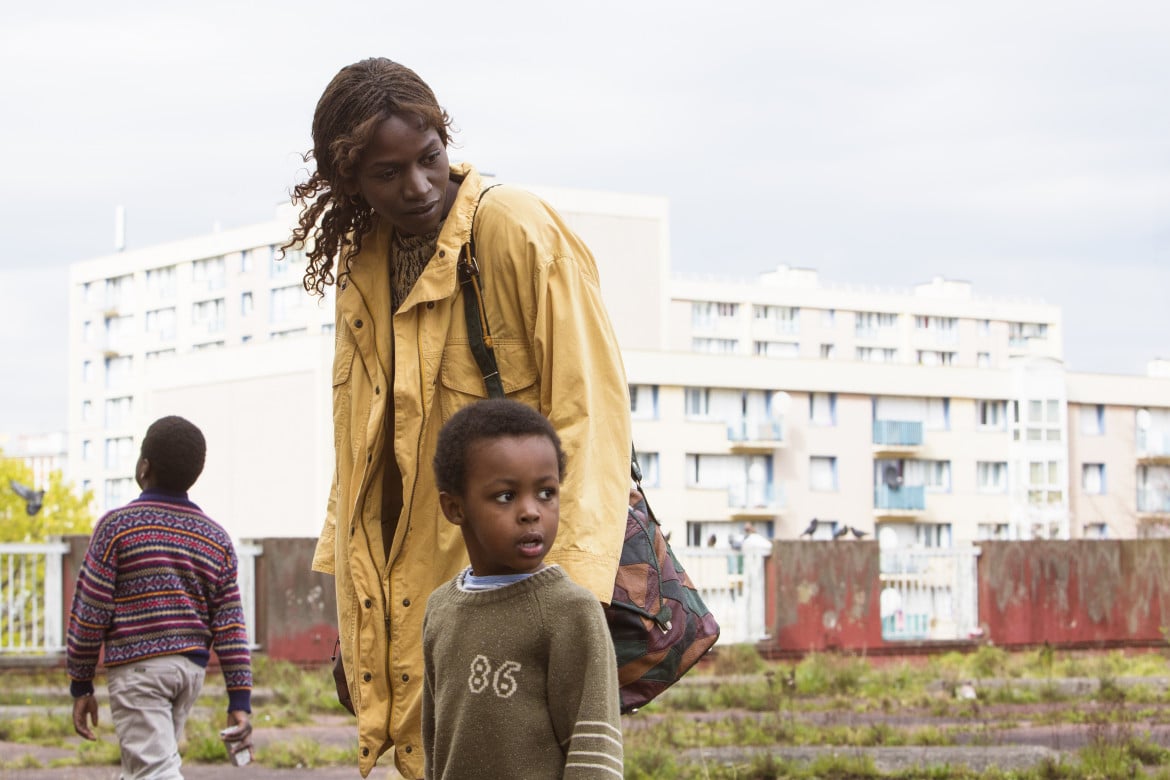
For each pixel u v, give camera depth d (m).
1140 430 67.06
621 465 3.38
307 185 3.60
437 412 3.48
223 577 5.16
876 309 100.50
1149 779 8.11
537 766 2.71
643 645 3.31
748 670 15.07
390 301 3.60
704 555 16.16
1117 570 17.42
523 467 2.75
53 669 13.78
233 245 88.94
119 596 5.00
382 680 3.52
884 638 16.53
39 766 8.98
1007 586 17.08
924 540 63.16
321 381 55.88
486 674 2.73
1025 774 8.38
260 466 58.09
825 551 16.33
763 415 60.53
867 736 9.90
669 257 72.12
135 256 95.12
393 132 3.29
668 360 59.09
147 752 4.95
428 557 3.48
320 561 3.88
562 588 2.75
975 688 13.51
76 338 99.12
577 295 3.43
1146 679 14.47
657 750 8.89
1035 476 64.75
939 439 63.34
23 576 14.05
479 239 3.47
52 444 132.50
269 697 12.72
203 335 90.25
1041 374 64.88
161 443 5.11
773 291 97.25
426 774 2.93
